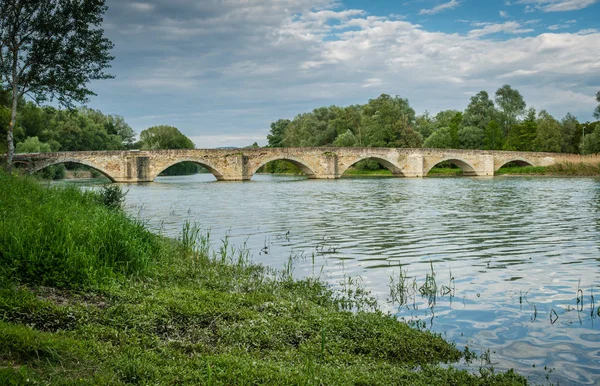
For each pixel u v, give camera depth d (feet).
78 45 91.97
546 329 24.56
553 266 38.42
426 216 71.87
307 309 24.66
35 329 17.29
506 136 360.48
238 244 48.67
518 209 80.89
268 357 18.30
